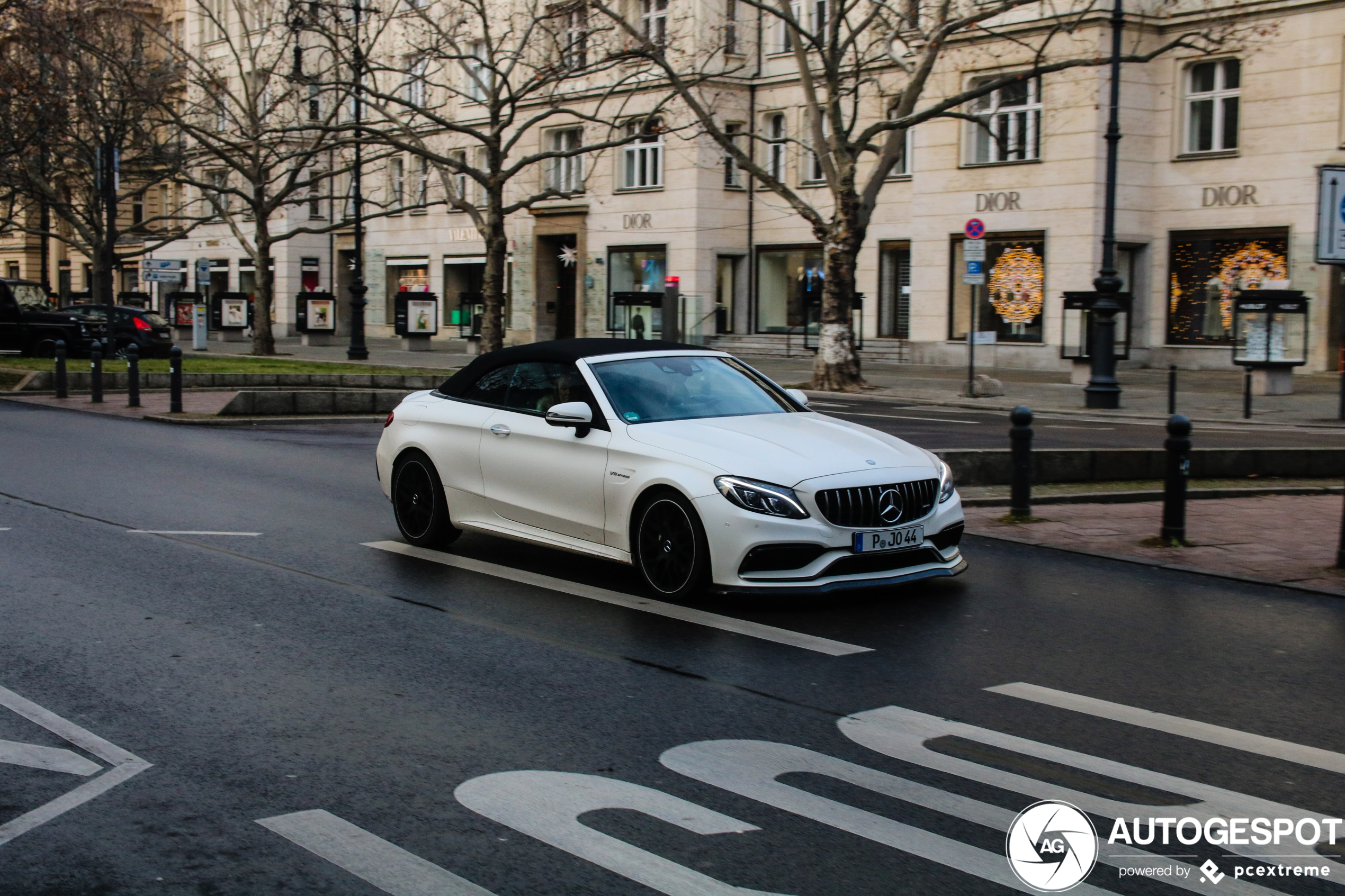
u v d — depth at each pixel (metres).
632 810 4.52
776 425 8.28
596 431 8.32
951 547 8.08
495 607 7.70
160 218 41.69
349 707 5.73
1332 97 29.05
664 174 41.91
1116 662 6.64
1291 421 20.39
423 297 44.00
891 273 38.72
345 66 39.56
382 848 4.20
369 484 12.85
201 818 4.46
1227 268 31.06
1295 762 5.11
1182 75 31.42
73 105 37.94
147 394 24.33
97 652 6.59
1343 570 9.05
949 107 24.78
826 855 4.15
